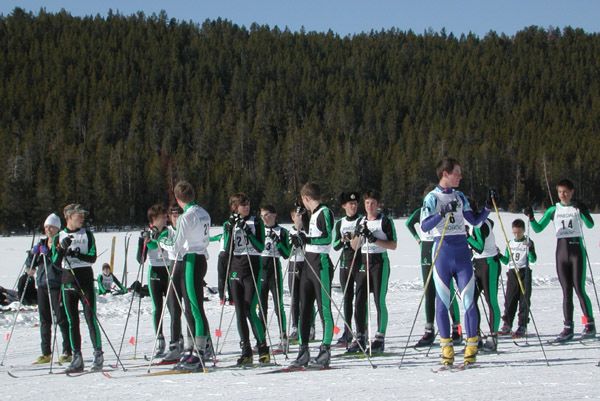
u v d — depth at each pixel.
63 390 5.32
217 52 171.88
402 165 89.75
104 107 126.94
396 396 4.37
